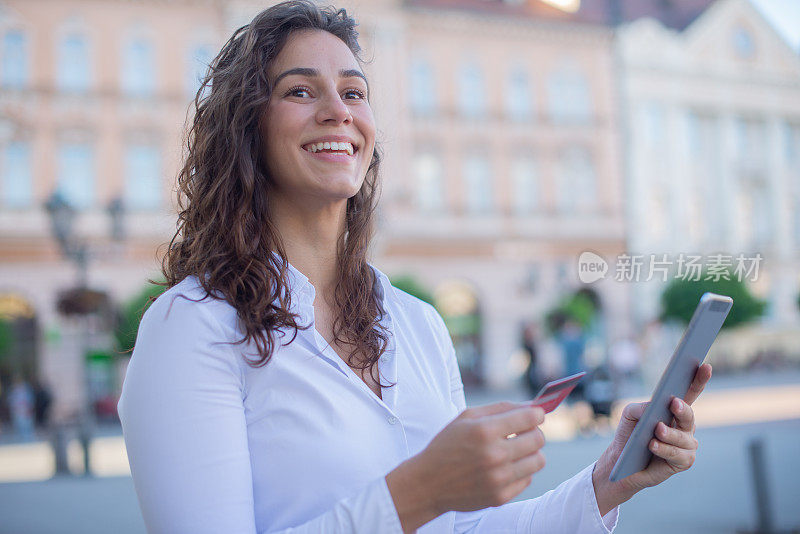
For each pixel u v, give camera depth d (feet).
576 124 96.99
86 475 34.58
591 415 39.45
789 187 111.96
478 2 94.43
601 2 104.32
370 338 4.63
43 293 75.87
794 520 18.39
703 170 107.76
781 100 112.27
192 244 4.51
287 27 4.84
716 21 109.91
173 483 3.62
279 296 4.20
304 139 4.59
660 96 105.19
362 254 5.00
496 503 3.32
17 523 22.65
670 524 18.51
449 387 5.00
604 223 96.84
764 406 53.26
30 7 78.23
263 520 3.94
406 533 3.42
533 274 92.94
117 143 79.20
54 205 39.83
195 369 3.81
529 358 43.62
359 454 4.05
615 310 92.48
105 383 73.10
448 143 91.81
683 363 3.97
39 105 78.02
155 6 80.48
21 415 64.18
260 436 3.99
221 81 4.79
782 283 108.88
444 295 91.09
